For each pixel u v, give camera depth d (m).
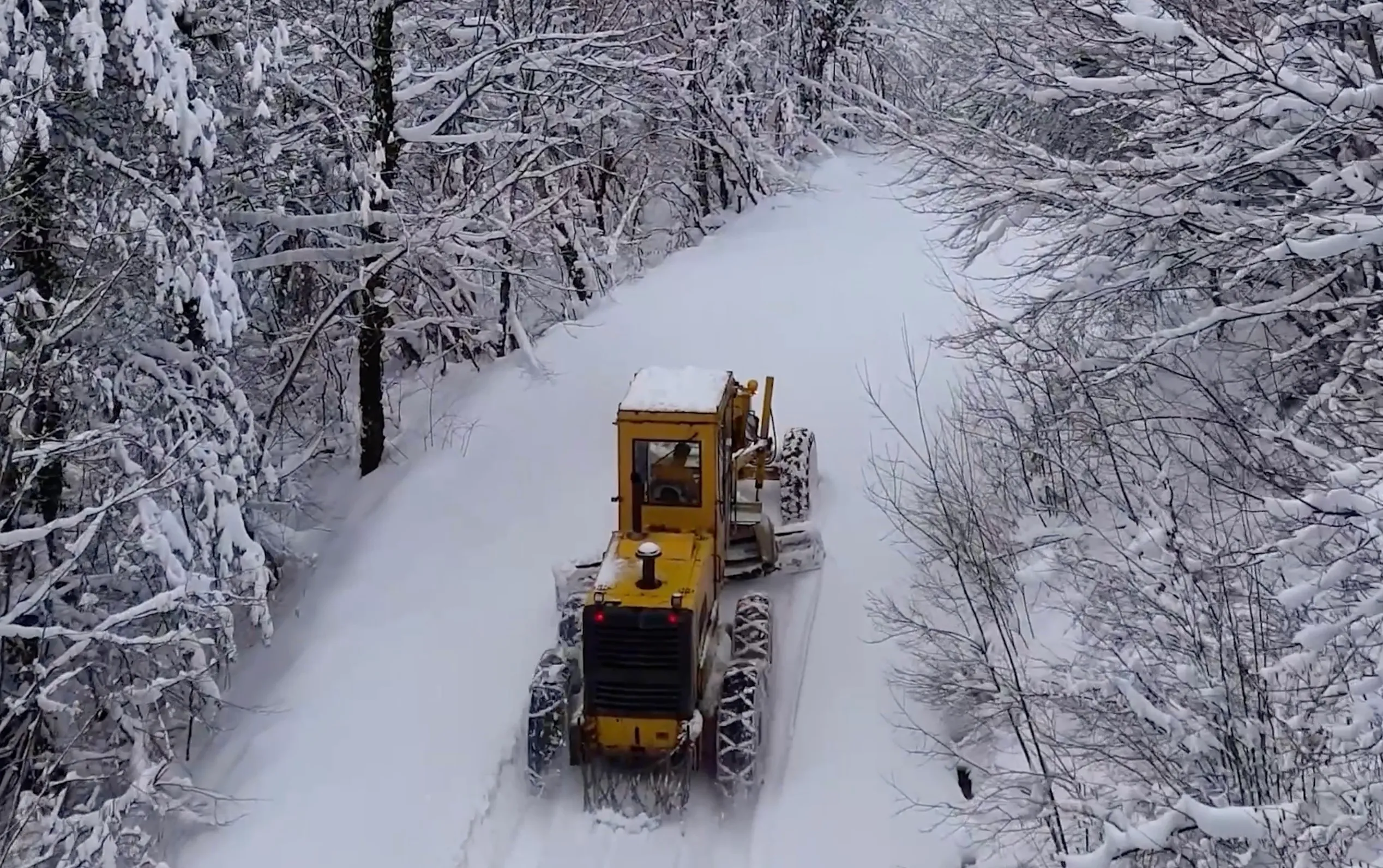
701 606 9.10
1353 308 8.88
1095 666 8.49
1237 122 8.91
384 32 13.59
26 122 8.55
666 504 9.80
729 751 8.80
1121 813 7.00
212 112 9.66
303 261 13.03
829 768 9.28
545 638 10.94
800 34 33.00
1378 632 6.45
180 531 9.65
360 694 10.40
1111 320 11.62
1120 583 8.44
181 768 10.01
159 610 9.07
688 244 27.45
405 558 12.38
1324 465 7.04
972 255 12.09
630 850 8.62
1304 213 8.52
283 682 10.80
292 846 8.72
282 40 10.38
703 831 8.78
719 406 9.75
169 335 11.06
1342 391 8.12
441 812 8.88
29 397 9.23
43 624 9.91
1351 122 7.72
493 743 9.62
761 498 12.80
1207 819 6.13
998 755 8.90
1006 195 11.23
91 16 8.97
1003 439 12.29
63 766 10.14
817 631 10.89
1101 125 12.49
